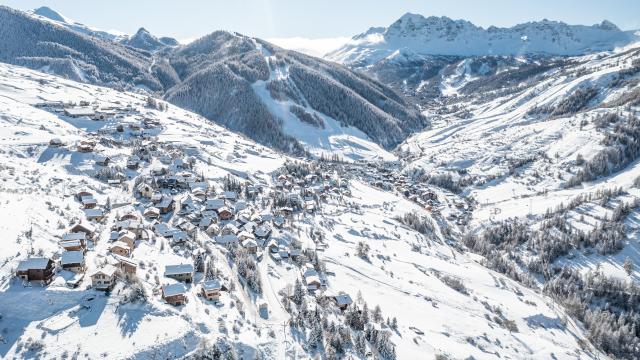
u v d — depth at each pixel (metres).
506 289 156.12
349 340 89.75
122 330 72.88
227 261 116.81
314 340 85.12
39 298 75.62
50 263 81.62
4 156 162.25
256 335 82.62
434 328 111.31
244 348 76.81
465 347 104.75
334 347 85.31
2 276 78.31
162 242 115.75
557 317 141.12
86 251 97.75
